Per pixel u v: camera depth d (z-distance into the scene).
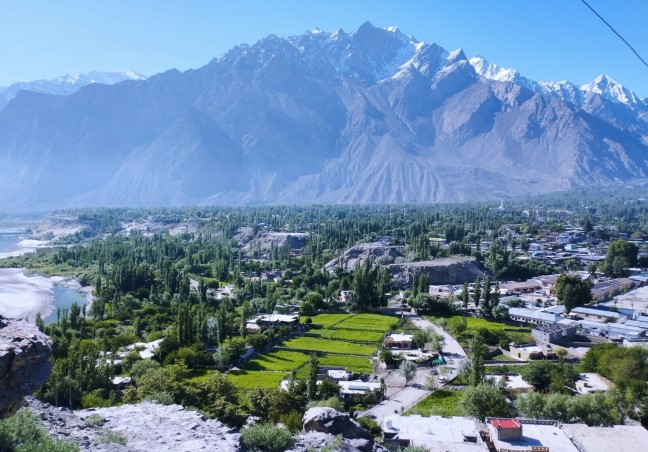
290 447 51.81
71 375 111.19
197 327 157.62
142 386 90.00
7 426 39.06
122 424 52.16
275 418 84.81
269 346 159.75
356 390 120.44
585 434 86.94
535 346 156.00
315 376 111.31
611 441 84.38
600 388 120.25
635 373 120.12
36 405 51.47
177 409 57.91
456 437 85.75
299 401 100.50
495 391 102.62
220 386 92.56
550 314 191.38
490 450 84.25
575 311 199.12
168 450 45.28
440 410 103.75
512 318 195.50
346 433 59.41
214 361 140.75
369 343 163.88
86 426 50.09
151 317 186.12
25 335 39.53
